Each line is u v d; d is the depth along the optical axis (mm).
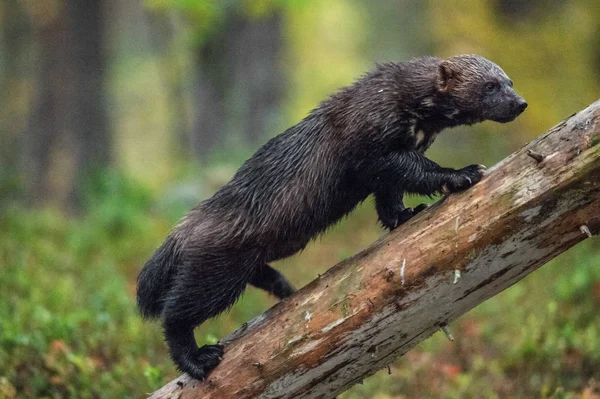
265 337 7766
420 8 34375
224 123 32812
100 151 29562
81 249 17641
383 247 7480
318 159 8469
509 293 13992
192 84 37750
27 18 38219
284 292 9500
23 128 39312
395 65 8812
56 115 28984
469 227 7062
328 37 49062
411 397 10695
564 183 6664
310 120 8648
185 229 8773
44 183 28750
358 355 7547
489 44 24578
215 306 8555
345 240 19422
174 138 48875
